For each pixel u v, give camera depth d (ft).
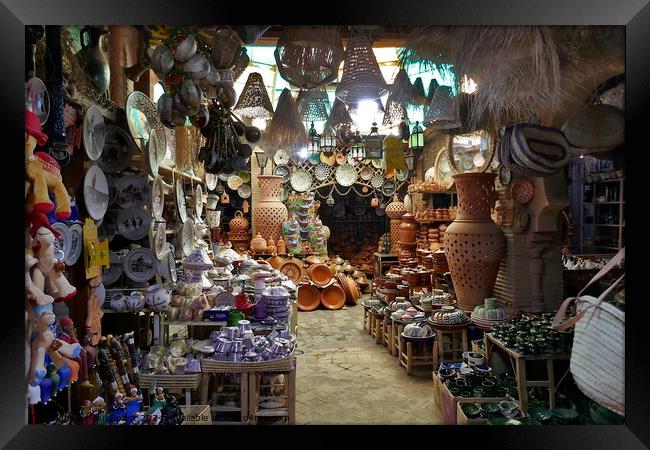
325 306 20.99
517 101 5.83
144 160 9.08
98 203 7.05
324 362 12.95
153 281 10.01
